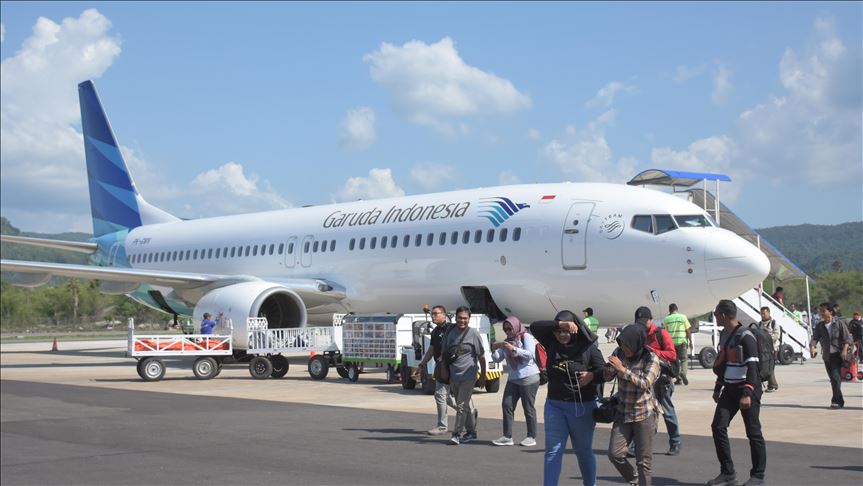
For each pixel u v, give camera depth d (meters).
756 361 8.77
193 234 32.03
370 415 14.11
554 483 7.89
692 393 17.11
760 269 18.58
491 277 21.56
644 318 11.04
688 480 9.12
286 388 19.05
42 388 19.14
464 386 11.16
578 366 7.77
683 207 19.59
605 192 20.53
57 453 10.40
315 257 26.41
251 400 16.45
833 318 14.62
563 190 21.25
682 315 18.77
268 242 28.28
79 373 24.34
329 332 22.83
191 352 21.42
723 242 18.72
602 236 19.78
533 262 20.70
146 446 10.98
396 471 9.45
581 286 20.11
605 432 12.46
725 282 18.59
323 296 25.56
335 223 26.30
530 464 9.91
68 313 81.19
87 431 12.26
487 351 17.77
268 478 9.03
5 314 61.28
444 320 12.02
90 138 37.94
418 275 23.23
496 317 22.47
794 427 12.52
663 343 10.98
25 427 12.64
